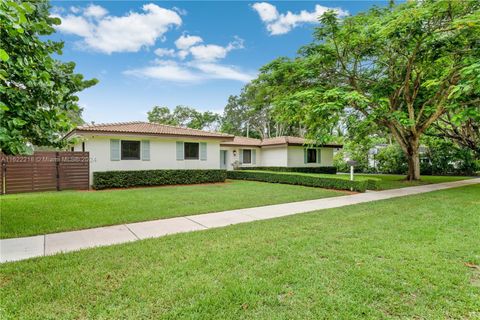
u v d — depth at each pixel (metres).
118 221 5.98
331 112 11.32
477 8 9.37
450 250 3.98
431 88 12.59
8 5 2.58
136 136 13.88
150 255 3.86
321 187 12.62
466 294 2.76
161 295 2.74
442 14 9.76
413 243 4.31
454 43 10.25
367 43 11.30
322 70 12.78
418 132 14.48
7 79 3.33
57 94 3.80
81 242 4.56
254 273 3.26
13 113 3.36
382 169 25.03
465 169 20.95
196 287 2.90
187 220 6.19
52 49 3.85
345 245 4.24
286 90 13.66
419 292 2.82
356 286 2.93
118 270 3.34
